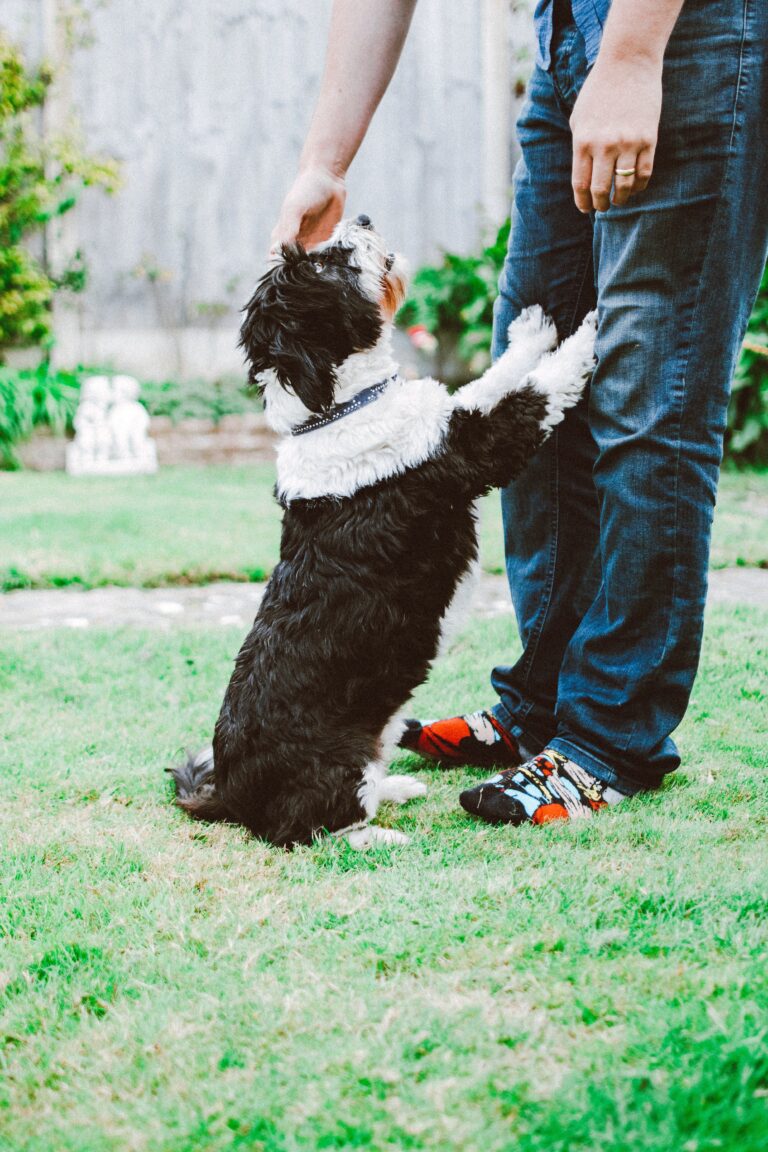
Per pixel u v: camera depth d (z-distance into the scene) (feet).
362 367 7.59
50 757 8.68
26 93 28.04
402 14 8.46
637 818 7.13
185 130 29.14
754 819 7.10
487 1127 4.07
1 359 29.04
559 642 8.31
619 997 4.85
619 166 6.51
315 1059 4.52
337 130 8.46
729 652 11.02
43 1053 4.72
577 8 7.13
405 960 5.31
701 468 7.06
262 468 26.84
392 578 7.29
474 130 29.91
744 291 6.97
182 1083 4.44
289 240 8.14
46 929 5.80
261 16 29.01
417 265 30.12
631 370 7.00
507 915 5.70
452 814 7.62
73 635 12.23
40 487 23.32
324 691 7.17
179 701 10.21
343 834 7.07
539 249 7.97
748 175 6.73
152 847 6.97
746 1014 4.55
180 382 28.43
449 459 7.32
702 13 6.49
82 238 29.12
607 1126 3.97
